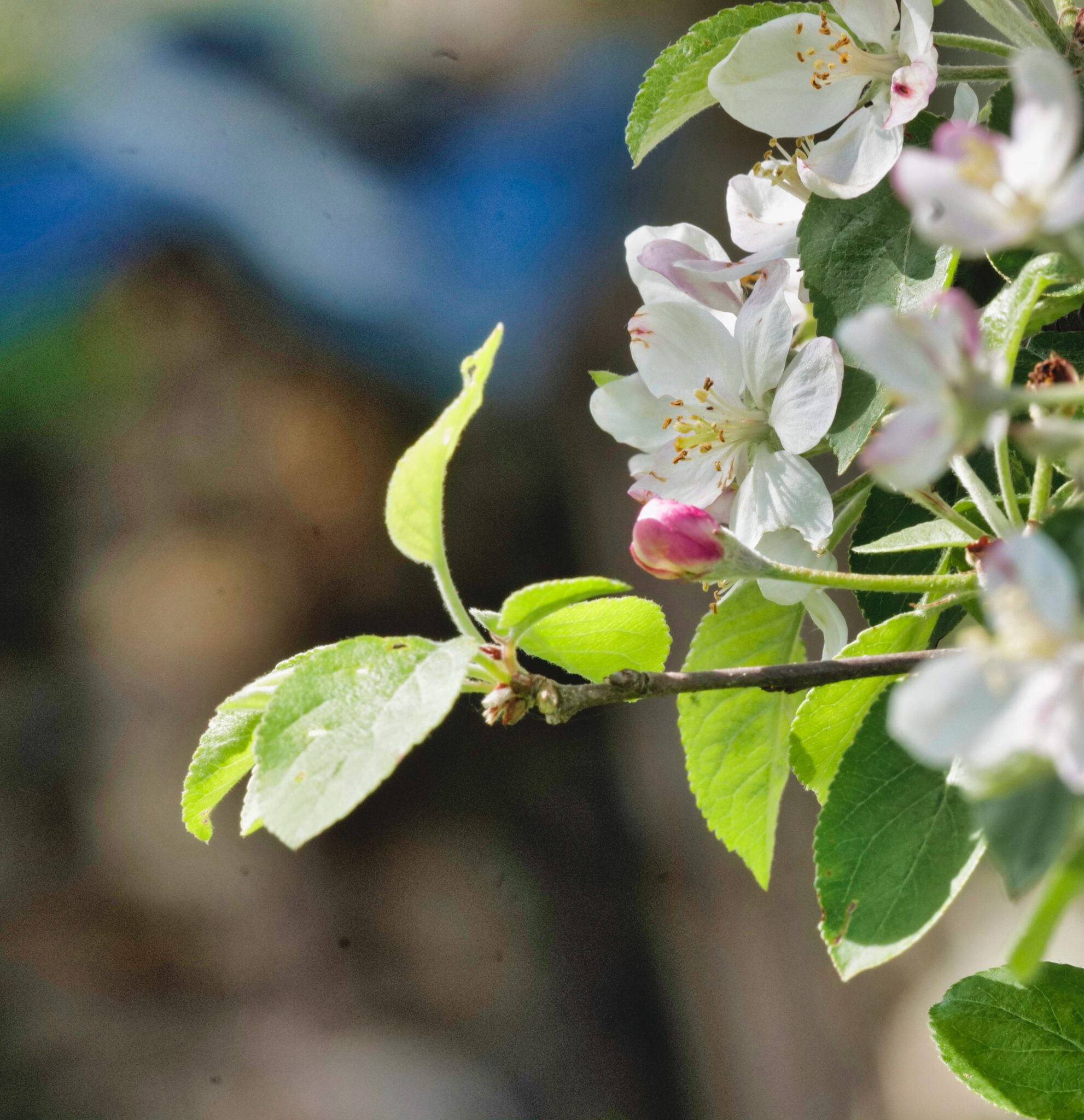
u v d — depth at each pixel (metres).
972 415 0.60
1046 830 0.59
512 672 0.67
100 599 1.75
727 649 0.72
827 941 0.66
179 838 1.73
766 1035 1.67
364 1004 1.71
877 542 0.67
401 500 0.67
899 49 0.69
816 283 0.69
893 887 0.66
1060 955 1.35
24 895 1.67
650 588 1.65
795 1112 1.65
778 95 0.70
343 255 1.78
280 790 0.64
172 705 1.77
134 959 1.67
